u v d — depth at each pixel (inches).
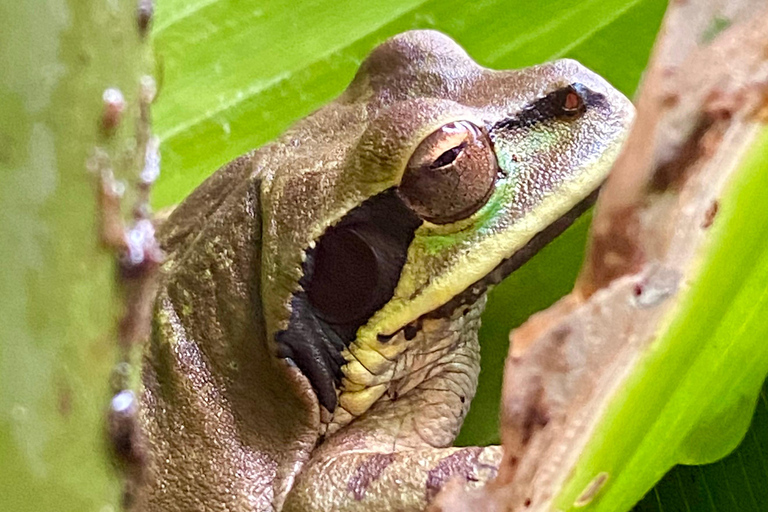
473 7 3.3
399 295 2.7
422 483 2.5
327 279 2.7
